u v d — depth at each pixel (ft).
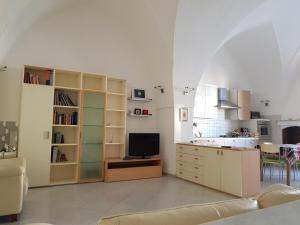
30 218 9.80
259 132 26.89
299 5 17.78
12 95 15.02
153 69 20.35
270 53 24.36
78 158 16.11
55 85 16.43
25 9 11.96
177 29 16.55
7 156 13.58
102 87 17.99
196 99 24.11
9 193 9.33
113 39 19.19
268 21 20.11
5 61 14.92
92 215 10.30
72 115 16.42
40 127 14.75
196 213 3.33
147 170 18.08
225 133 26.61
